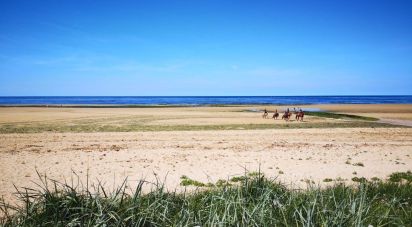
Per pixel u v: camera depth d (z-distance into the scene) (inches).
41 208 182.1
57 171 420.8
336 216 172.1
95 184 356.2
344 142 717.9
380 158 543.5
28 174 399.9
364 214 185.6
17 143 655.8
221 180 371.9
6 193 315.9
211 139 733.3
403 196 258.2
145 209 177.5
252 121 1245.7
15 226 165.3
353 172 430.9
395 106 2977.4
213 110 2105.1
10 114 1590.8
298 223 180.7
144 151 576.7
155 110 2059.5
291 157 537.6
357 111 2160.4
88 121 1218.0
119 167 450.0
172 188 343.3
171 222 175.2
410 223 191.3
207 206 194.4
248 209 184.9
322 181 380.8
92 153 552.4
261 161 502.3
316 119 1368.1
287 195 224.2
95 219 168.1
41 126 1027.9
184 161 496.4
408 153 597.9
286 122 1213.7
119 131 894.4
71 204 179.9
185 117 1439.5
